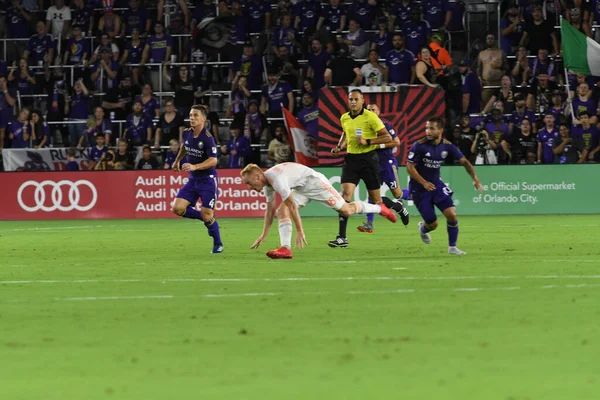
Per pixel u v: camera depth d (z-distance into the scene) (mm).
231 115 109875
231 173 100188
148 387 21125
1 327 29656
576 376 21734
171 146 105000
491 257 51406
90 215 102562
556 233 70000
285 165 50844
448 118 103312
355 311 31719
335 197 52719
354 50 109812
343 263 48719
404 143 97812
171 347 25797
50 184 103000
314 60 107750
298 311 31922
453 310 31734
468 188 97938
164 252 58188
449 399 19641
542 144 100312
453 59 110938
